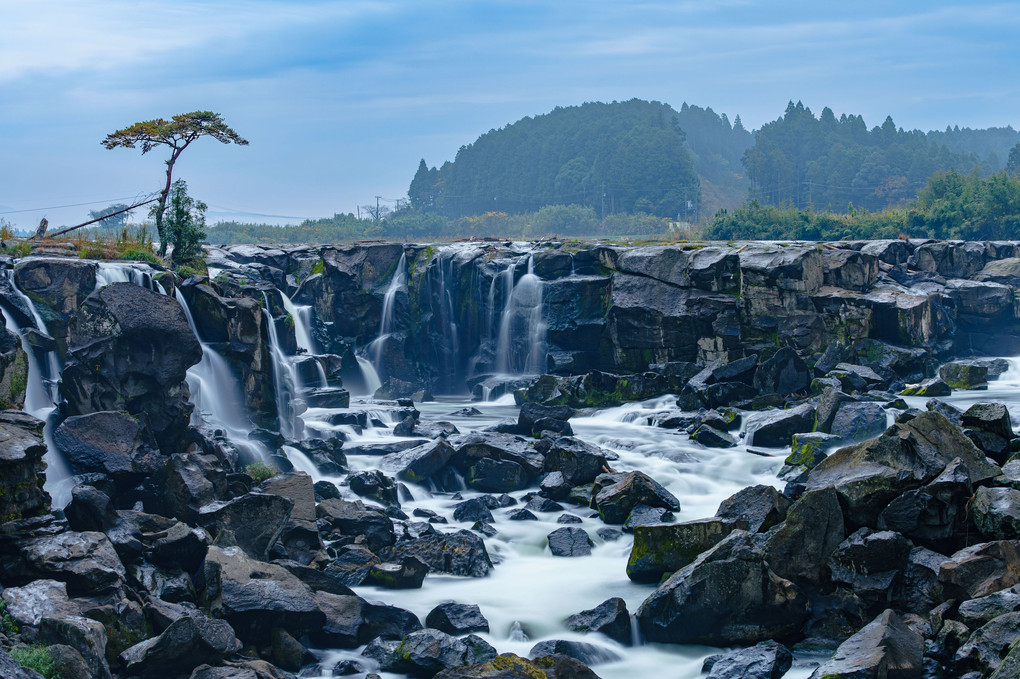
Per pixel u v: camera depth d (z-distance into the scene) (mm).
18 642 13031
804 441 28500
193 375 26219
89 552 15617
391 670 15594
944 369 41719
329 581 17984
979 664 13594
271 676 14305
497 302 52688
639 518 23688
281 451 26188
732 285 44500
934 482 17844
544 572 20734
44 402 23266
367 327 54250
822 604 17375
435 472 28078
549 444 29719
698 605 16906
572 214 189750
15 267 25094
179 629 13961
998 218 89562
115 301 22062
